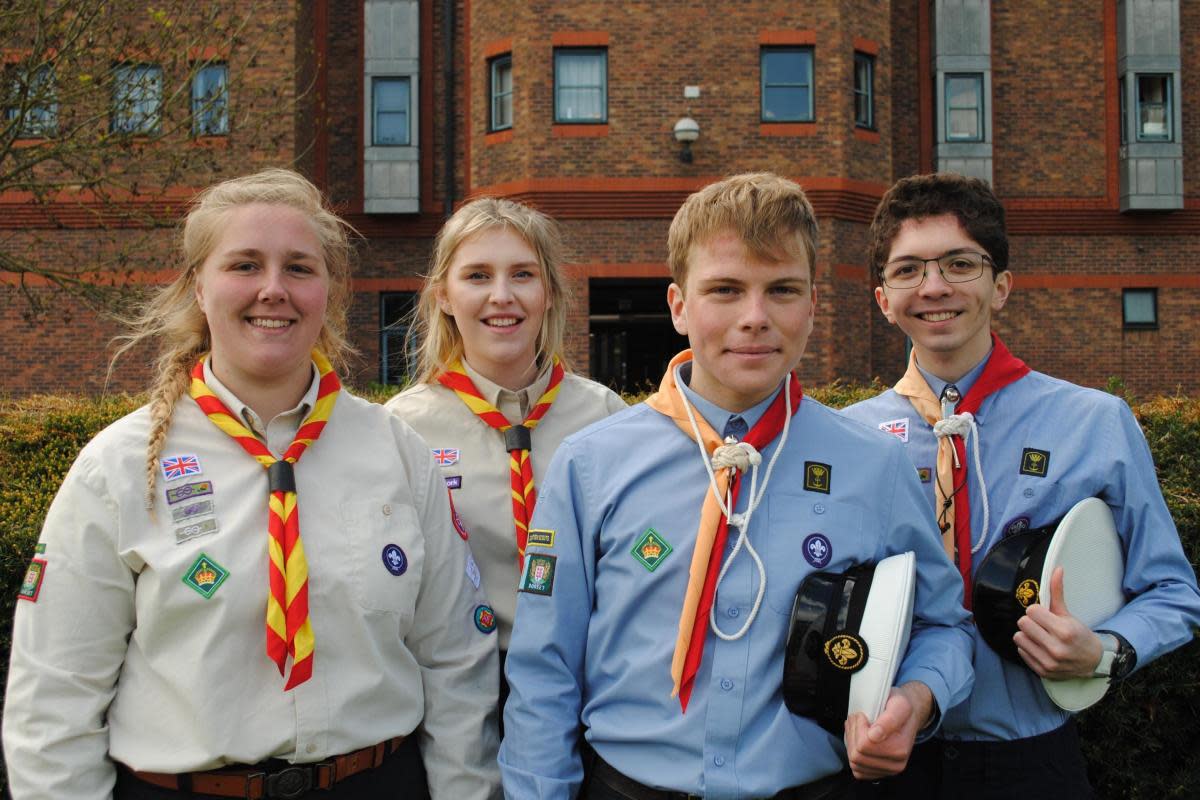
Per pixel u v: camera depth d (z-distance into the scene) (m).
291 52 14.19
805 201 2.09
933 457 2.51
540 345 3.03
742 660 1.95
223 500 2.03
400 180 16.06
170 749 1.92
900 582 1.91
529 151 13.71
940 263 2.47
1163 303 16.33
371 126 16.20
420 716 2.19
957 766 2.29
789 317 2.04
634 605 2.04
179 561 1.93
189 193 13.30
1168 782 3.26
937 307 2.49
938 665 1.99
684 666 1.93
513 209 2.94
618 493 2.10
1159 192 16.08
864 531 2.05
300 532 2.04
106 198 9.30
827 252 13.67
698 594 1.97
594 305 15.91
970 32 16.30
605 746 2.02
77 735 1.91
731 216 2.01
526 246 2.88
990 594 2.22
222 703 1.91
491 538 2.79
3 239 13.67
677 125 13.45
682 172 13.62
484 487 2.83
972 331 2.49
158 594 1.92
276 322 2.09
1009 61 16.47
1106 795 3.32
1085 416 2.39
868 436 2.16
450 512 2.38
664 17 13.75
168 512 1.99
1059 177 16.38
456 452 2.88
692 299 2.09
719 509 2.02
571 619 2.12
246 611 1.96
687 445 2.13
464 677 2.29
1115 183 16.33
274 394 2.18
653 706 1.98
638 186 13.60
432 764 2.21
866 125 14.33
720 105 13.69
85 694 1.93
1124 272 16.33
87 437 4.70
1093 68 16.47
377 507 2.16
